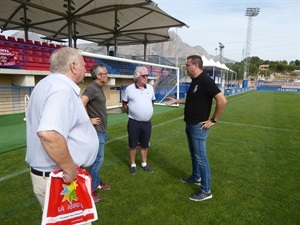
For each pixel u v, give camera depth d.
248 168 4.59
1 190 3.40
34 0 13.77
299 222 2.87
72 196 1.60
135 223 2.77
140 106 3.96
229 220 2.88
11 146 5.31
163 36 21.66
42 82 1.59
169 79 18.09
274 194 3.56
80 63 1.69
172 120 9.48
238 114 11.94
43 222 1.53
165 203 3.24
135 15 16.12
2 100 9.55
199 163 3.33
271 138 7.03
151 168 4.45
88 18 17.42
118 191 3.54
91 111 3.08
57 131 1.41
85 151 1.71
